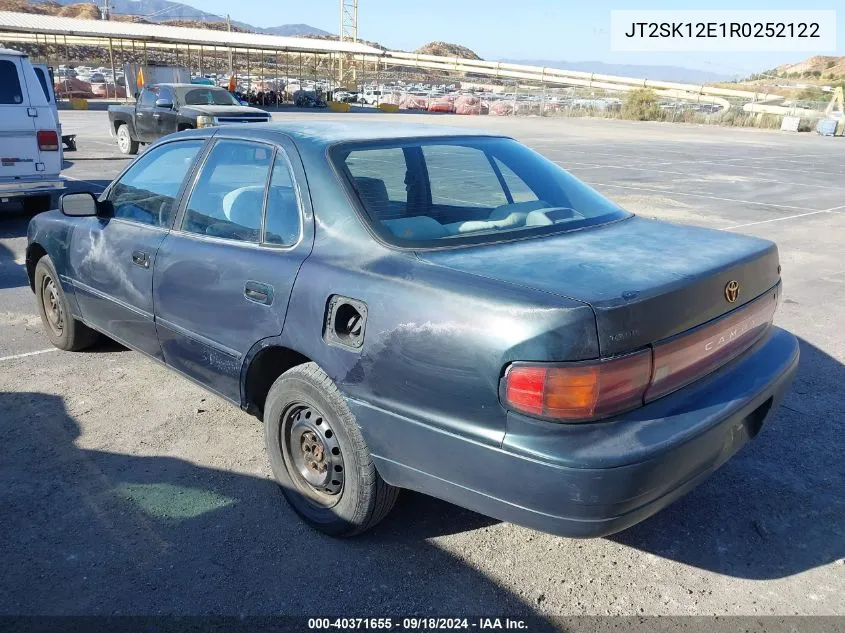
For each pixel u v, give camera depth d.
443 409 2.54
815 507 3.42
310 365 3.05
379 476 2.90
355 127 3.63
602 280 2.54
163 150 4.14
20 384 4.65
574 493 2.30
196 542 3.08
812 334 5.87
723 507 3.41
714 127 39.03
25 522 3.20
